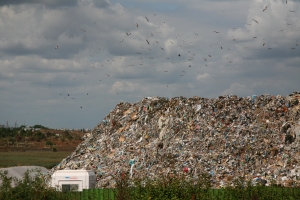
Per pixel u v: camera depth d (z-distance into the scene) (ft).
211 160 250.98
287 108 274.16
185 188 178.50
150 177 246.27
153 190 171.94
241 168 244.22
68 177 213.66
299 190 188.55
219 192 187.83
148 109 302.45
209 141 263.90
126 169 262.26
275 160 245.86
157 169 253.03
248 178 234.99
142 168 258.57
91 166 275.80
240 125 270.87
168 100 305.53
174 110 292.20
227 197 179.11
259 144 255.50
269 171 238.48
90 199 188.14
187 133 275.18
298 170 232.53
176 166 250.57
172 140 273.54
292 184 223.10
